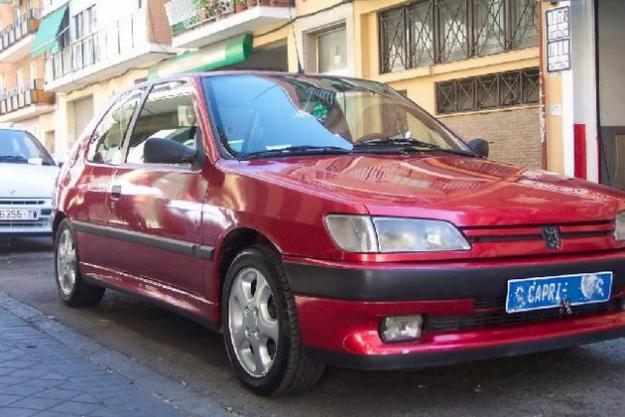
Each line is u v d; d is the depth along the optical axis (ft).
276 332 13.14
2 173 33.32
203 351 17.13
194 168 15.57
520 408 12.97
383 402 13.43
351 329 11.84
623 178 38.96
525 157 41.29
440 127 18.28
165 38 78.43
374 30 51.57
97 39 92.38
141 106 18.97
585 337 12.90
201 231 14.83
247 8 59.06
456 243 11.94
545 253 12.46
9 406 12.80
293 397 13.73
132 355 16.84
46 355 16.15
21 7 132.98
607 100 38.37
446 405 13.21
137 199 17.19
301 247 12.43
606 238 13.19
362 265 11.65
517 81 41.63
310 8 56.49
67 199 21.15
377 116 17.47
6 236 33.22
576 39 36.81
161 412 12.59
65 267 21.77
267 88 17.06
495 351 12.18
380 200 12.11
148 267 16.98
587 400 13.29
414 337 12.00
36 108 116.78
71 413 12.46
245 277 13.92
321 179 13.17
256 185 13.65
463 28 44.88
